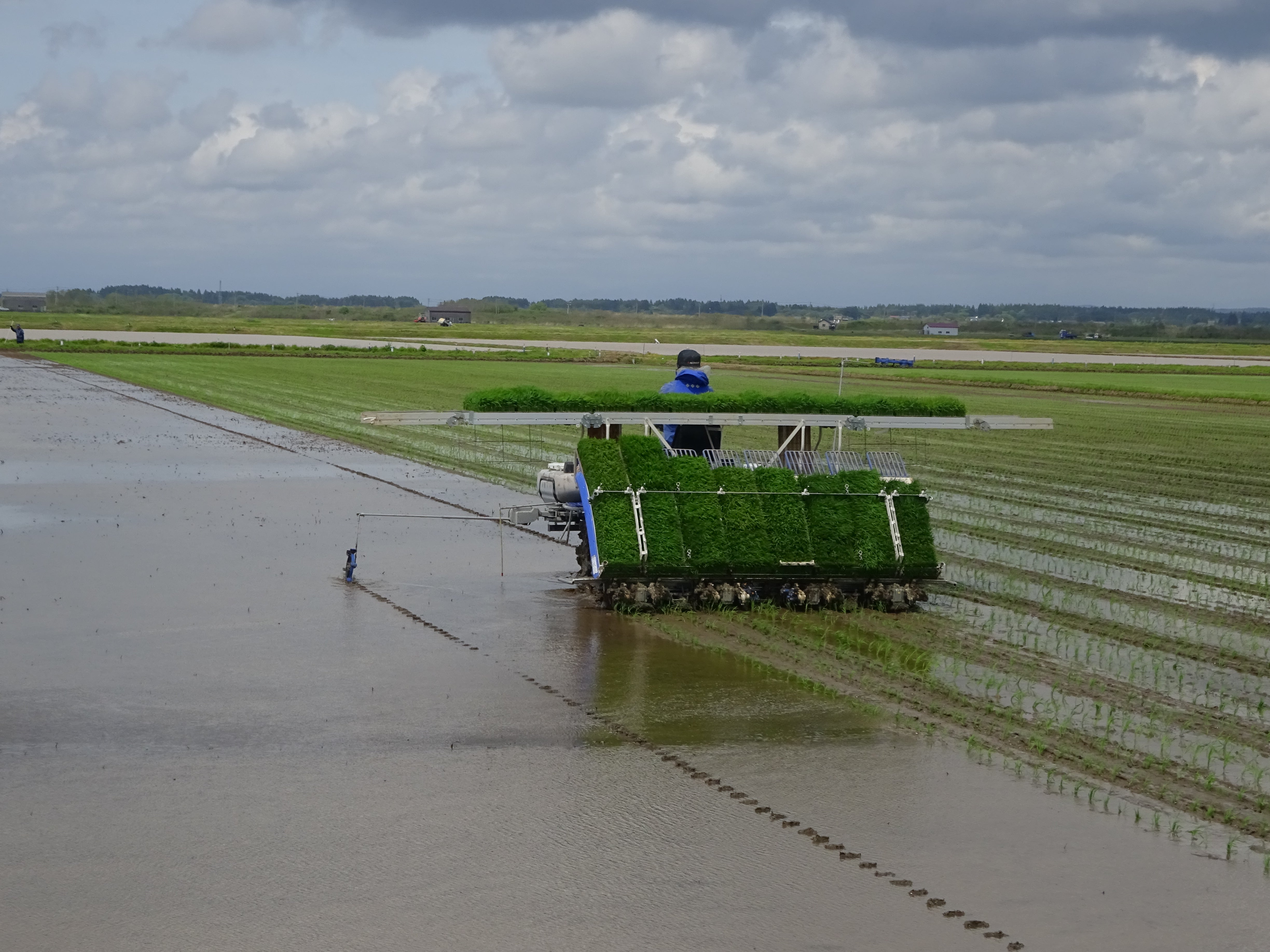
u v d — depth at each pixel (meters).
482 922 11.45
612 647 21.19
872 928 11.41
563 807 14.13
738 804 14.29
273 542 30.55
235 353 124.38
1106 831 13.64
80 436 53.50
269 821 13.63
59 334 163.62
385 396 77.12
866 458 26.83
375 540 31.19
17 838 13.11
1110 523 36.56
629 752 15.98
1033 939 11.27
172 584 25.58
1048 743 16.48
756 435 54.00
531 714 17.48
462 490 40.22
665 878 12.38
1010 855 13.00
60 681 18.70
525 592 25.55
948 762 15.73
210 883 12.16
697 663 20.19
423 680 19.08
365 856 12.80
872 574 24.31
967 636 22.47
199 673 19.28
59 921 11.38
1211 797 14.70
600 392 25.30
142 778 14.85
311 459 47.91
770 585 24.53
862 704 18.08
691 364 27.02
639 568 23.42
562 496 25.98
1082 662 20.88
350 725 16.94
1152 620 24.17
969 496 42.12
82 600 23.94
